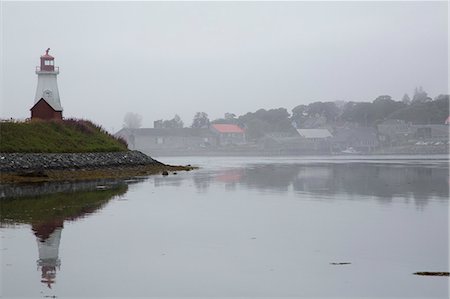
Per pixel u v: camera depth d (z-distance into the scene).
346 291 16.45
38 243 22.64
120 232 25.06
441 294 16.12
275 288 16.78
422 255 20.48
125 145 77.81
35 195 39.78
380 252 20.95
